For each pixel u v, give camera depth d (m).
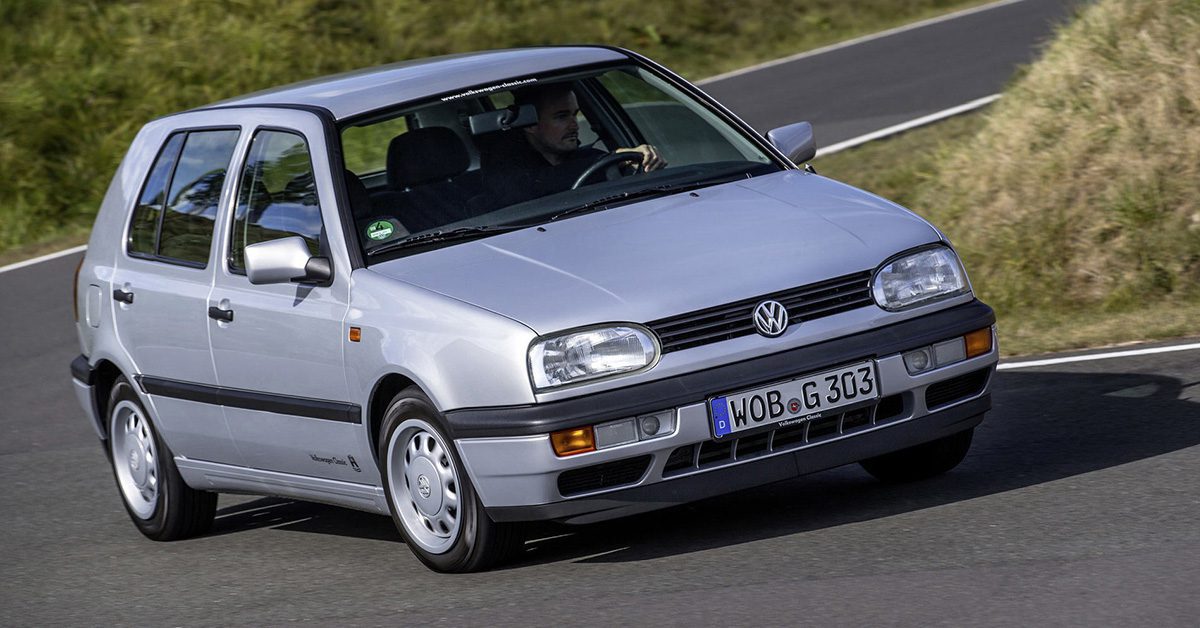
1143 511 10.44
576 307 10.56
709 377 10.46
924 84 35.88
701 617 9.34
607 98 13.27
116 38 41.88
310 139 12.58
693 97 13.82
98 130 38.69
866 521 11.20
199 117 14.47
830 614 9.09
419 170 12.33
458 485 10.97
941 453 12.17
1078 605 8.67
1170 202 19.95
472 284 11.07
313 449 12.35
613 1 48.22
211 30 42.69
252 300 12.62
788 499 12.38
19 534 15.16
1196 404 13.59
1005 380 15.93
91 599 12.48
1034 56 36.16
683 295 10.64
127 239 14.75
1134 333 17.17
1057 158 21.44
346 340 11.57
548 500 10.47
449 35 45.84
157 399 13.99
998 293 20.45
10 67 40.22
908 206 24.62
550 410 10.32
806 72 40.81
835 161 29.25
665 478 10.53
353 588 11.53
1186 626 8.15
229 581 12.51
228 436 13.26
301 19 44.22
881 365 10.84
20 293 29.28
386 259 11.76
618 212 12.02
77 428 19.97
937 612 8.85
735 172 12.88
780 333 10.68
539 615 9.90
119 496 16.44
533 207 12.13
